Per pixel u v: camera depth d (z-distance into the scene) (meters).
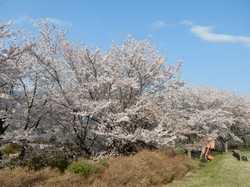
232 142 42.25
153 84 18.42
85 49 16.42
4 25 12.32
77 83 16.89
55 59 15.83
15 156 15.17
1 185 9.16
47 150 15.89
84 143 16.33
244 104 37.16
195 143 21.38
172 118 18.64
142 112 16.92
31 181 9.84
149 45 18.20
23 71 15.09
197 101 29.44
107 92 16.83
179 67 18.27
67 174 10.76
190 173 16.89
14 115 15.26
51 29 15.61
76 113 14.87
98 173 11.76
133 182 11.95
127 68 17.73
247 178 14.94
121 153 16.56
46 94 15.54
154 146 17.81
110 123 16.08
